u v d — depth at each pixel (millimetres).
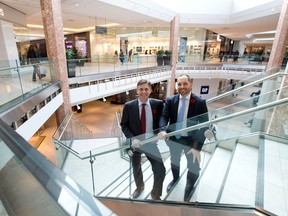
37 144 7109
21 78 3402
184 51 15141
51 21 4844
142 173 2082
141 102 2031
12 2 6234
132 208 2154
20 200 663
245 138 2723
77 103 6082
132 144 1951
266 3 8172
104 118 10734
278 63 7199
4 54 6480
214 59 12617
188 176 1976
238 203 1691
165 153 1959
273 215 1515
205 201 1786
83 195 506
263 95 3475
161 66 10180
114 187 2551
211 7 10859
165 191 1967
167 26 13281
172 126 1844
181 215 1864
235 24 11242
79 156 3189
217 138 2354
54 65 5094
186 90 1936
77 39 16547
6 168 807
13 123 2838
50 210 513
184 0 10766
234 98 3729
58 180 562
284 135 2781
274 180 1936
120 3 7164
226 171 2160
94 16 9188
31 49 7422
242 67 11219
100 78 6742
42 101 3971
